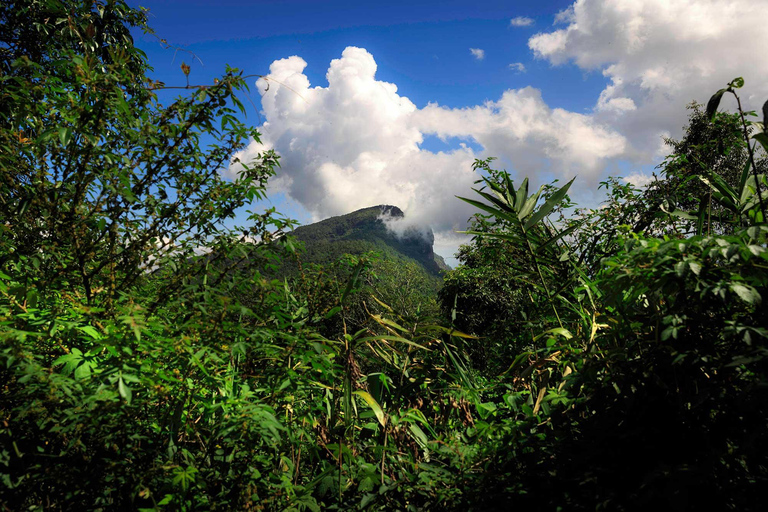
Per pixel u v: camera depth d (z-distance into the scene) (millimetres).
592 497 1443
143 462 1543
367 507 1790
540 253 2910
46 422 1392
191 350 1596
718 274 1396
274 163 2328
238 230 2260
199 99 1993
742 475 1372
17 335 1380
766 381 1229
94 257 2025
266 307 2098
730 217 2166
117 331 1561
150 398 1616
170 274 2217
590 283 1984
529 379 2508
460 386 2506
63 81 2068
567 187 2359
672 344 1550
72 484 1432
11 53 3506
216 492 1725
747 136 1585
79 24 3281
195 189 2111
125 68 1991
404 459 2074
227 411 1761
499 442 2014
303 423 2170
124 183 1775
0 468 1417
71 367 1521
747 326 1329
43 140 1702
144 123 2008
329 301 2463
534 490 1644
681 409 1487
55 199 1833
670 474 1302
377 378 2387
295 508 1731
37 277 2014
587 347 1943
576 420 1833
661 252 1415
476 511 1661
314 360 1955
